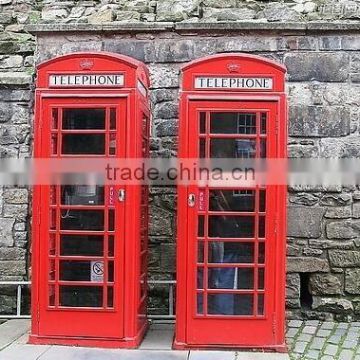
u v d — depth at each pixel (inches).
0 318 204.7
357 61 205.9
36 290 168.4
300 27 205.0
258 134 163.8
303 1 221.5
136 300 167.8
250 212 165.2
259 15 221.6
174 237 207.6
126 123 164.7
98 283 166.9
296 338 181.5
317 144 205.5
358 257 203.3
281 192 164.9
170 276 207.6
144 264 185.3
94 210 167.3
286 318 204.4
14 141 212.8
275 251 164.6
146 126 185.9
